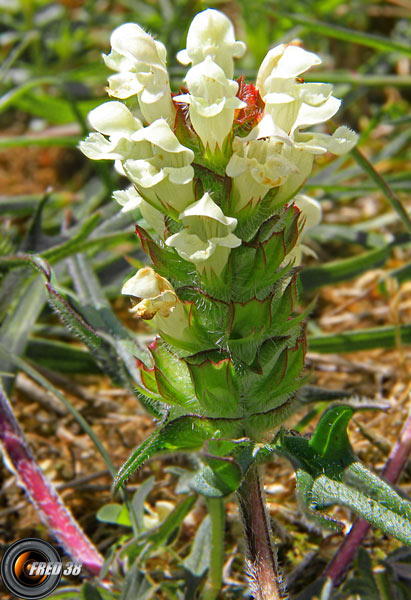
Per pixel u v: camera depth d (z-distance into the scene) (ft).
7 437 0.39
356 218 0.71
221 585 0.37
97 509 0.44
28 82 0.69
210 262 0.28
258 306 0.28
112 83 0.28
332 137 0.27
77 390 0.52
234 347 0.29
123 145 0.27
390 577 0.34
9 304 0.48
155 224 0.30
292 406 0.31
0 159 0.82
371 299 0.62
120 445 0.49
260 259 0.28
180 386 0.30
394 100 0.81
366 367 0.53
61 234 0.51
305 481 0.27
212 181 0.28
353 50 0.87
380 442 0.41
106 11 0.97
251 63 0.81
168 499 0.44
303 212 0.33
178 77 0.68
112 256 0.59
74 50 0.88
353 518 0.40
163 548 0.37
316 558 0.38
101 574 0.34
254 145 0.27
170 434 0.29
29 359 0.52
